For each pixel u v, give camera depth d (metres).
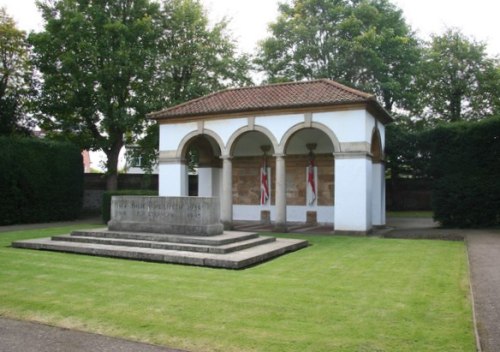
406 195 35.97
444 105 37.19
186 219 14.09
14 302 7.42
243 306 7.16
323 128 19.64
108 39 28.03
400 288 8.46
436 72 36.44
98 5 28.88
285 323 6.29
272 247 13.34
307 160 25.47
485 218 20.92
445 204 21.72
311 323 6.29
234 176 27.75
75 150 28.23
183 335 5.83
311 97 20.22
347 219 19.16
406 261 11.75
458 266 10.90
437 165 22.20
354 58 29.39
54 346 5.54
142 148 31.81
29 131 30.62
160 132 23.77
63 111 29.30
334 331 5.94
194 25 30.84
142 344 5.56
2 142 23.67
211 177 27.55
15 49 28.95
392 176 35.94
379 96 32.47
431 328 6.04
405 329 6.00
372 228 21.64
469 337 5.67
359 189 18.98
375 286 8.64
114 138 30.31
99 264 11.13
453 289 8.35
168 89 29.50
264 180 26.72
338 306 7.17
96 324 6.31
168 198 14.35
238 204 27.62
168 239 13.30
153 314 6.74
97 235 14.48
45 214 25.94
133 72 28.47
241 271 10.30
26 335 5.93
